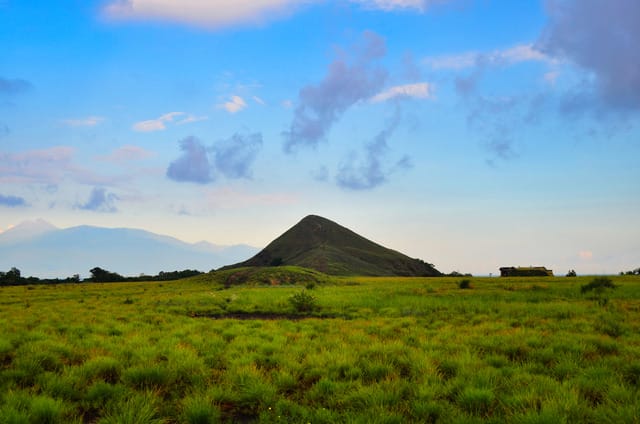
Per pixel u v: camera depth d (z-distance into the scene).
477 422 8.24
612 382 10.64
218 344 16.98
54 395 10.45
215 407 9.54
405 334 19.27
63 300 48.12
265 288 71.25
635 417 8.02
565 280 82.06
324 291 55.56
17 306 38.59
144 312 32.28
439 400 9.84
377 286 73.25
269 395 10.42
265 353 15.40
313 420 8.84
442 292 48.78
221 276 113.00
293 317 30.80
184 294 56.41
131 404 9.34
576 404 8.82
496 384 10.84
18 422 8.27
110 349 15.77
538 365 12.85
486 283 75.31
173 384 11.91
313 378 12.40
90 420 9.35
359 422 8.32
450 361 12.99
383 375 12.17
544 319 23.64
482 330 20.03
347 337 18.28
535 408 8.57
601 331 19.20
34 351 14.65
